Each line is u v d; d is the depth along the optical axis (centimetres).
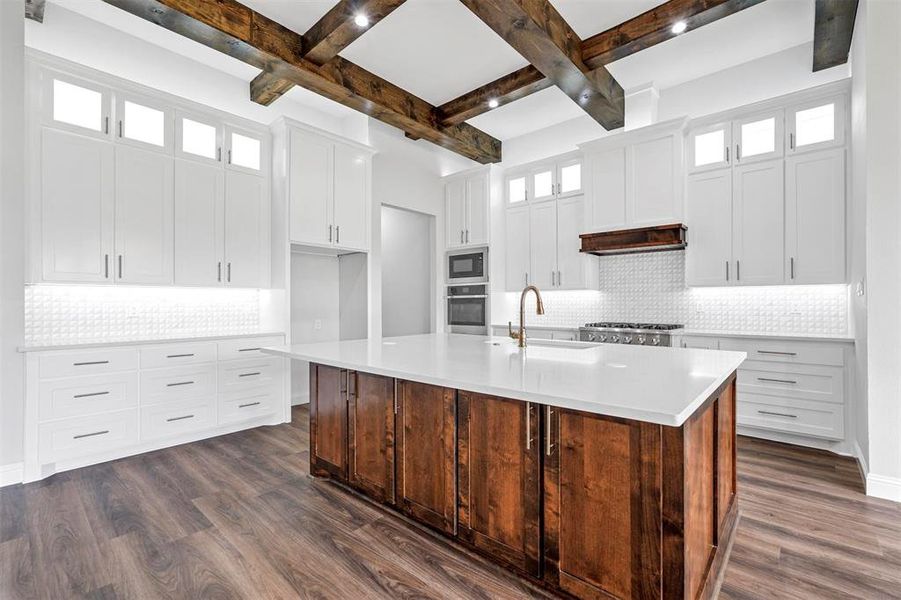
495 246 527
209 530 210
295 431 374
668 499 132
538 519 161
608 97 386
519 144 550
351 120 498
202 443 342
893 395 239
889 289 241
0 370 261
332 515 224
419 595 163
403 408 215
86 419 290
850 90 311
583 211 459
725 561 182
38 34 305
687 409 115
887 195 241
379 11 273
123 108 321
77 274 299
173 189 348
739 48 357
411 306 597
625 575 140
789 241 340
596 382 150
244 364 372
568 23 309
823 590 164
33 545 197
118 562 184
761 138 355
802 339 322
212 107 377
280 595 163
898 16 237
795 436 332
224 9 281
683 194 390
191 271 358
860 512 224
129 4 254
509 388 142
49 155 288
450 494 193
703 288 416
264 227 409
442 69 380
